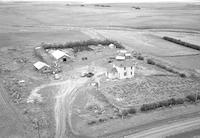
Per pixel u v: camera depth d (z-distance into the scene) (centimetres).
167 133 4034
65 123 4400
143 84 6019
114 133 4056
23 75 6844
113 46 10138
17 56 8762
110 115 4647
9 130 4172
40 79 6556
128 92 5566
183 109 4853
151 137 3922
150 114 4659
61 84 6194
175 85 6022
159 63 8044
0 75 6825
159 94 5475
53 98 5412
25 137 3966
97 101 5225
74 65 7706
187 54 9338
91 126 4281
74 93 5662
